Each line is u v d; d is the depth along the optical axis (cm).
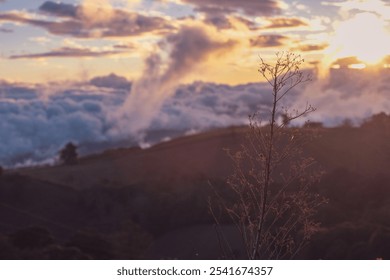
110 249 3734
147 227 4488
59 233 4253
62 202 5778
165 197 4931
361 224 3325
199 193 4706
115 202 5456
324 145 5506
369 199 4019
